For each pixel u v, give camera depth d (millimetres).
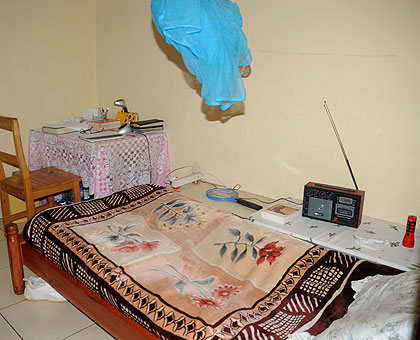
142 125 2807
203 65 1588
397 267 1483
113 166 2564
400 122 1844
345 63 1964
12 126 2295
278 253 1633
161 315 1311
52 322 1914
